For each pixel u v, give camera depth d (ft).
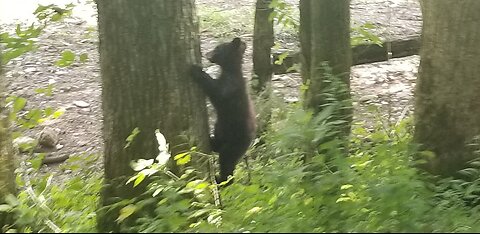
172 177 15.94
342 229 13.37
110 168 17.25
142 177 14.56
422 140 20.29
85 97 38.32
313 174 17.04
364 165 17.89
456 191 18.24
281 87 36.45
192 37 17.11
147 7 16.31
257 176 21.74
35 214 16.37
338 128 20.45
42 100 37.47
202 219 15.49
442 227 13.74
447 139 19.77
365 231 12.99
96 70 41.73
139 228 14.82
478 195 18.30
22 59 42.32
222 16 49.29
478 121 19.54
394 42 36.24
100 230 16.93
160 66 16.57
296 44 39.19
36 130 34.22
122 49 16.52
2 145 17.15
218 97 21.21
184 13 16.80
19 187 20.40
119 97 16.78
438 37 19.67
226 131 21.83
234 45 21.67
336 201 14.58
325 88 21.48
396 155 19.92
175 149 16.71
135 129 16.21
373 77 39.96
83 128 34.73
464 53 19.30
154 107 16.65
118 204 15.47
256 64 29.48
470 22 19.12
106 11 16.55
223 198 18.42
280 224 13.71
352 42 28.17
